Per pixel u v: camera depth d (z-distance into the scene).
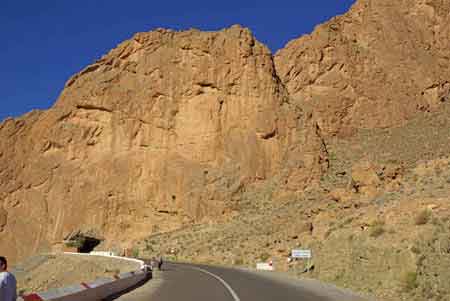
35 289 72.12
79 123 117.88
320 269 36.00
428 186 46.69
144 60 118.00
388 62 122.81
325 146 107.31
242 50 110.69
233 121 106.25
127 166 107.69
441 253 23.77
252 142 102.94
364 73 120.88
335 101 115.81
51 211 112.19
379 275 26.44
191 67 111.94
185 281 34.78
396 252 26.27
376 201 55.03
